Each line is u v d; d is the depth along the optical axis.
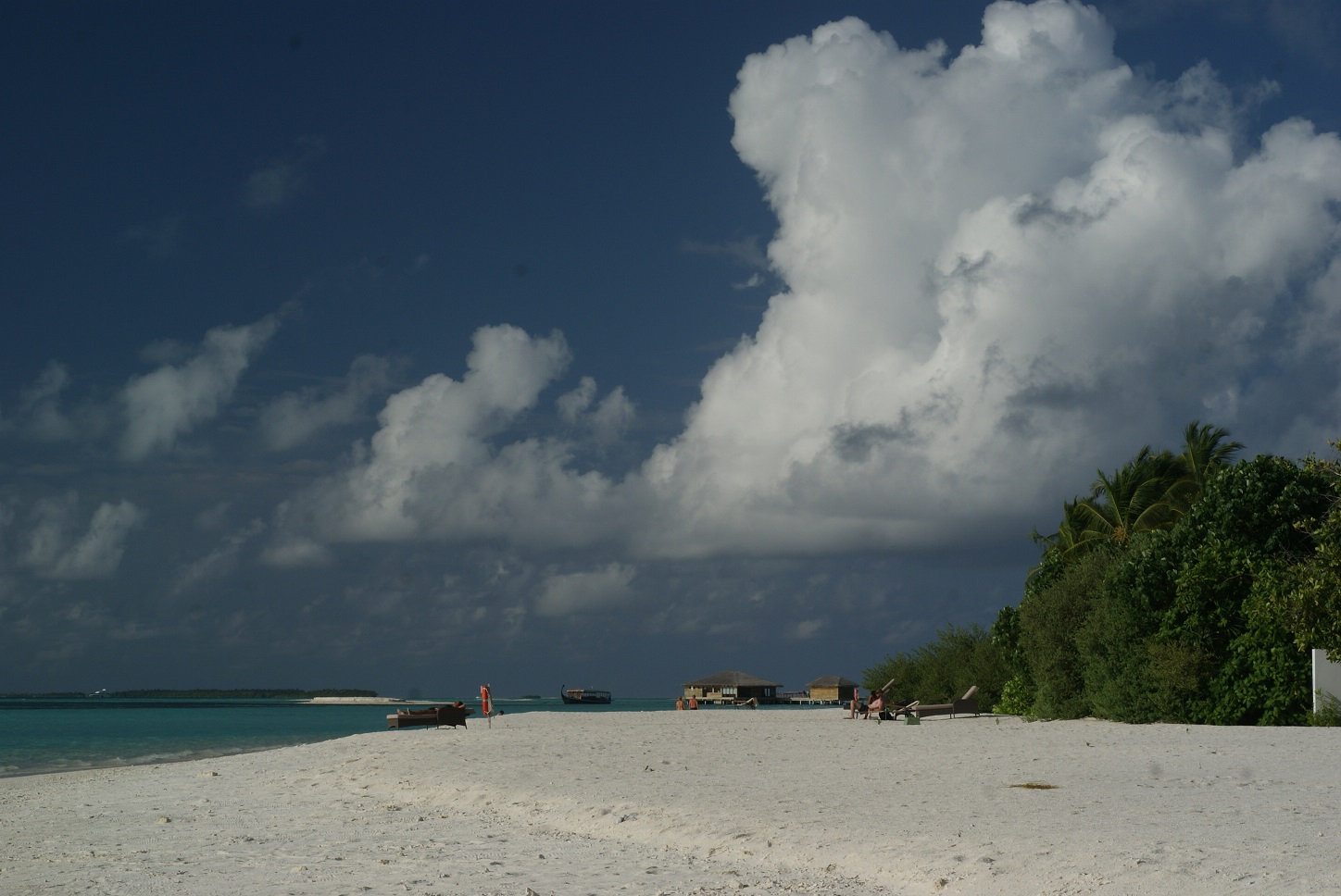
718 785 16.70
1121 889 8.47
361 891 9.96
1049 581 41.16
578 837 13.35
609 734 31.19
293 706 197.88
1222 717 29.39
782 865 10.94
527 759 22.06
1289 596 27.19
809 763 20.33
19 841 14.41
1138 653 31.30
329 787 20.16
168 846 13.44
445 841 13.18
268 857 12.28
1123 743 22.67
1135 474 45.84
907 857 10.39
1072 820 11.64
